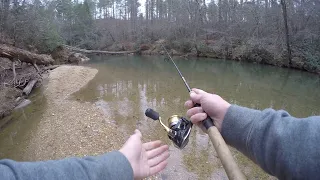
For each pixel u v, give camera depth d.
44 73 18.45
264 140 0.94
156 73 20.98
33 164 0.72
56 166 0.73
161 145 1.08
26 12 23.34
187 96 13.46
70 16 42.59
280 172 0.86
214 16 34.91
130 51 38.66
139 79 18.56
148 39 39.81
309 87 15.32
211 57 30.70
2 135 8.93
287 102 12.32
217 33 32.03
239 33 28.58
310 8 21.42
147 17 47.84
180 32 36.38
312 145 0.79
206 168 6.59
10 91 12.32
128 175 0.86
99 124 9.64
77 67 22.30
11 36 21.19
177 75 19.91
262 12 27.05
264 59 24.08
